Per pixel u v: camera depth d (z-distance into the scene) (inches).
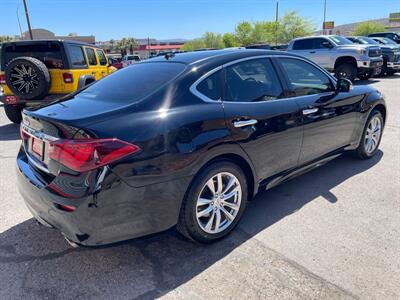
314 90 150.8
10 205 146.5
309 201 144.3
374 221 126.9
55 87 291.7
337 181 163.6
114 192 90.1
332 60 532.1
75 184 88.6
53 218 95.4
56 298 92.4
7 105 305.7
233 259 107.2
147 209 96.3
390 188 154.9
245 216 133.6
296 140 137.9
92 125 90.3
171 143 97.7
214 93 113.8
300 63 148.2
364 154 187.8
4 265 106.4
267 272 100.7
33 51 293.0
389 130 252.7
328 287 93.9
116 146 89.1
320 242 114.6
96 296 93.0
